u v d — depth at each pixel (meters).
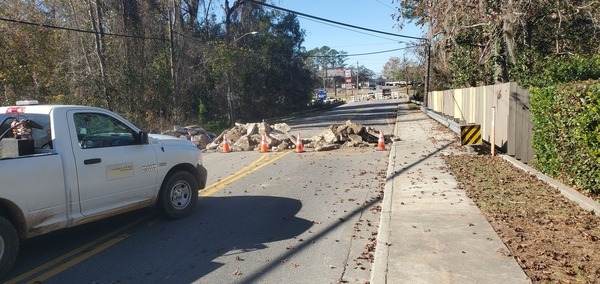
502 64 17.84
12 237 5.11
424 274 4.71
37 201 5.36
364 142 16.84
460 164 11.38
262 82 47.16
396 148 15.40
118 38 27.27
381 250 5.46
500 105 13.05
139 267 5.44
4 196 5.01
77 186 5.83
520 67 17.53
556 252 5.07
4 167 5.04
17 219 5.25
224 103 38.91
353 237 6.36
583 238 5.48
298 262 5.48
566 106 7.68
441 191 8.45
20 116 6.12
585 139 6.96
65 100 25.34
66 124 5.89
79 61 27.20
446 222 6.45
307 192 9.40
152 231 6.84
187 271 5.29
